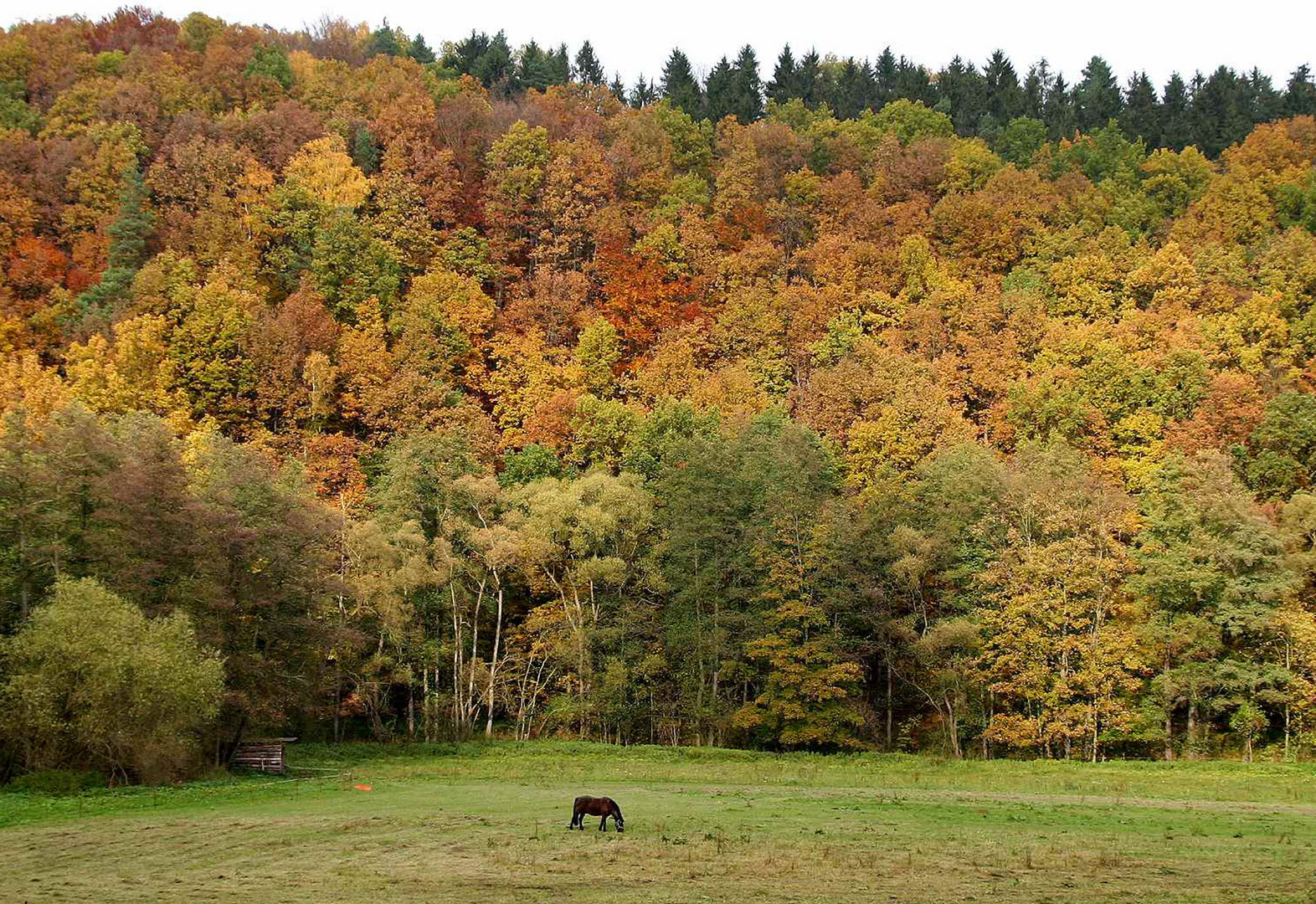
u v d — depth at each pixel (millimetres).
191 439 79062
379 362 97875
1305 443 78500
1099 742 66375
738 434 86625
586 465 92250
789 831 31703
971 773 55250
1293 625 63000
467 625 78000
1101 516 70000
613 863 26766
